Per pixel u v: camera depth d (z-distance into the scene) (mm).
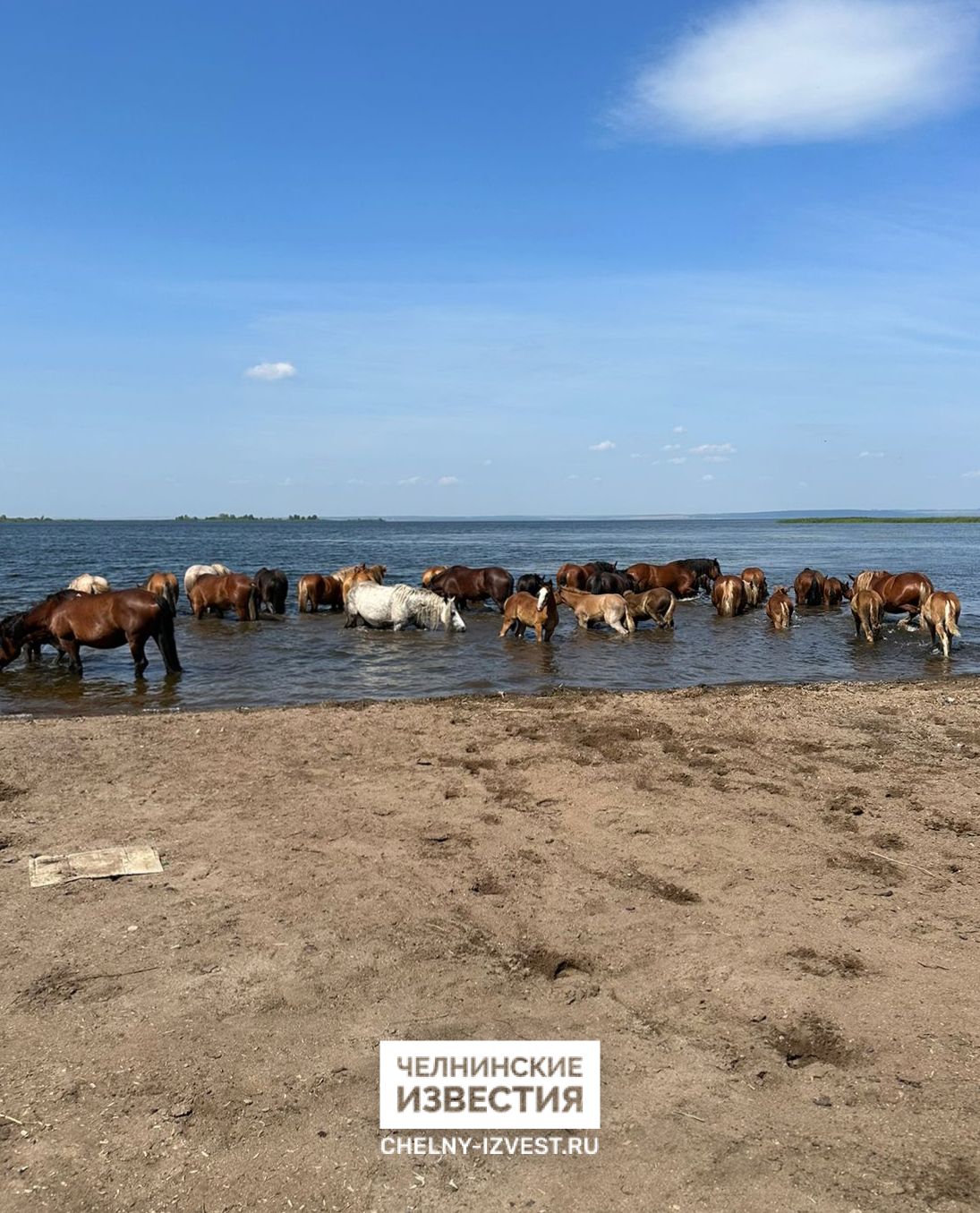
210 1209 2982
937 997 4340
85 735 9711
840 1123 3412
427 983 4457
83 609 13828
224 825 6797
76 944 4848
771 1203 3004
